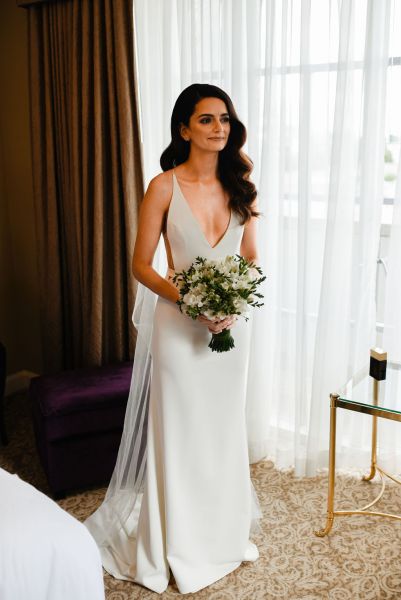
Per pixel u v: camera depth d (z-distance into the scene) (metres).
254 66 3.07
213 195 2.42
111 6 3.33
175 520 2.48
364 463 3.38
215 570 2.57
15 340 4.52
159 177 2.39
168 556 2.51
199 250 2.41
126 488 2.79
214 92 2.30
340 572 2.58
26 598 1.66
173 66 3.30
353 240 3.03
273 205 3.22
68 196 3.80
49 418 3.03
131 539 2.74
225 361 2.45
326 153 3.05
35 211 3.93
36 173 3.86
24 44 3.91
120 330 3.75
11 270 4.42
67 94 3.64
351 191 3.01
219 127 2.29
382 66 2.80
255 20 3.02
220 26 3.14
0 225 4.30
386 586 2.49
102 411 3.14
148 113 3.45
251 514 2.85
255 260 2.63
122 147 3.46
